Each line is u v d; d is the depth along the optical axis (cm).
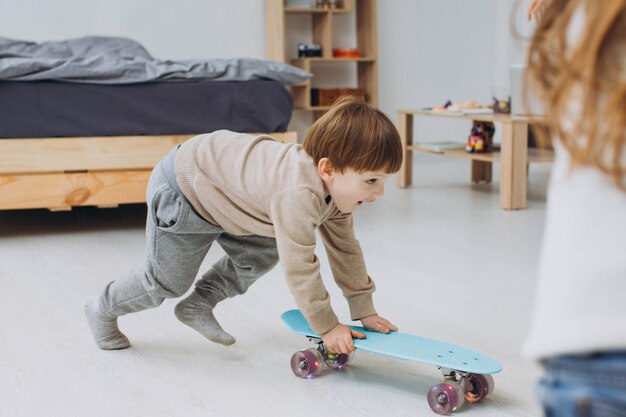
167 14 438
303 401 130
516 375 141
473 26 517
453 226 289
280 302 187
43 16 410
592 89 46
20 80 261
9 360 150
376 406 128
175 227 136
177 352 154
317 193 126
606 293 48
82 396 133
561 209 50
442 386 124
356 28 485
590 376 48
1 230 286
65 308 185
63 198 273
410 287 203
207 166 135
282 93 295
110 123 272
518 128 320
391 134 126
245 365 147
